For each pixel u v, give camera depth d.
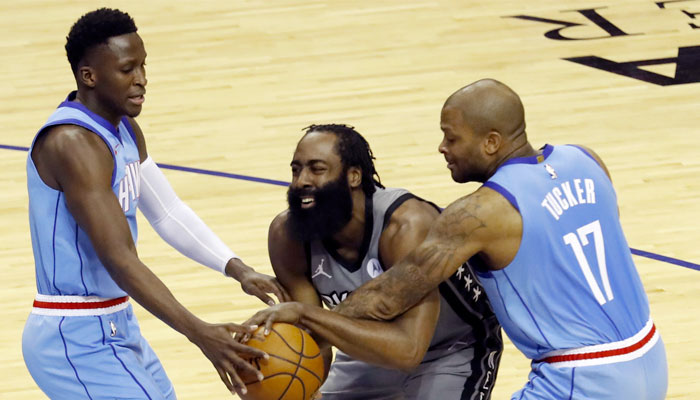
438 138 20.47
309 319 9.15
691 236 16.33
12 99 23.83
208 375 13.18
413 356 9.01
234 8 29.91
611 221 9.03
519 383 12.75
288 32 27.59
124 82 9.13
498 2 29.14
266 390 9.03
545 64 24.33
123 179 9.40
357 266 9.73
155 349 13.81
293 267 10.09
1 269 16.20
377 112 21.94
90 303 9.38
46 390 9.60
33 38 28.08
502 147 8.84
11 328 14.44
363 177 9.48
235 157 20.09
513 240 8.55
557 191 8.76
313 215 9.20
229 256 10.80
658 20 26.92
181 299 14.99
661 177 18.52
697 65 23.77
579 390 8.70
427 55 25.28
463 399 10.02
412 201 9.60
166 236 10.89
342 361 10.68
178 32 28.05
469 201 8.59
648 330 9.02
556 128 20.81
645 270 15.30
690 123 20.83
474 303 10.03
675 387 12.41
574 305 8.70
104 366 9.36
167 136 21.25
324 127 9.42
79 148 8.91
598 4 28.47
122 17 9.15
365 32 27.25
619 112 21.48
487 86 8.86
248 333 9.02
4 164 20.30
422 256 8.69
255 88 23.73
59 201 9.12
